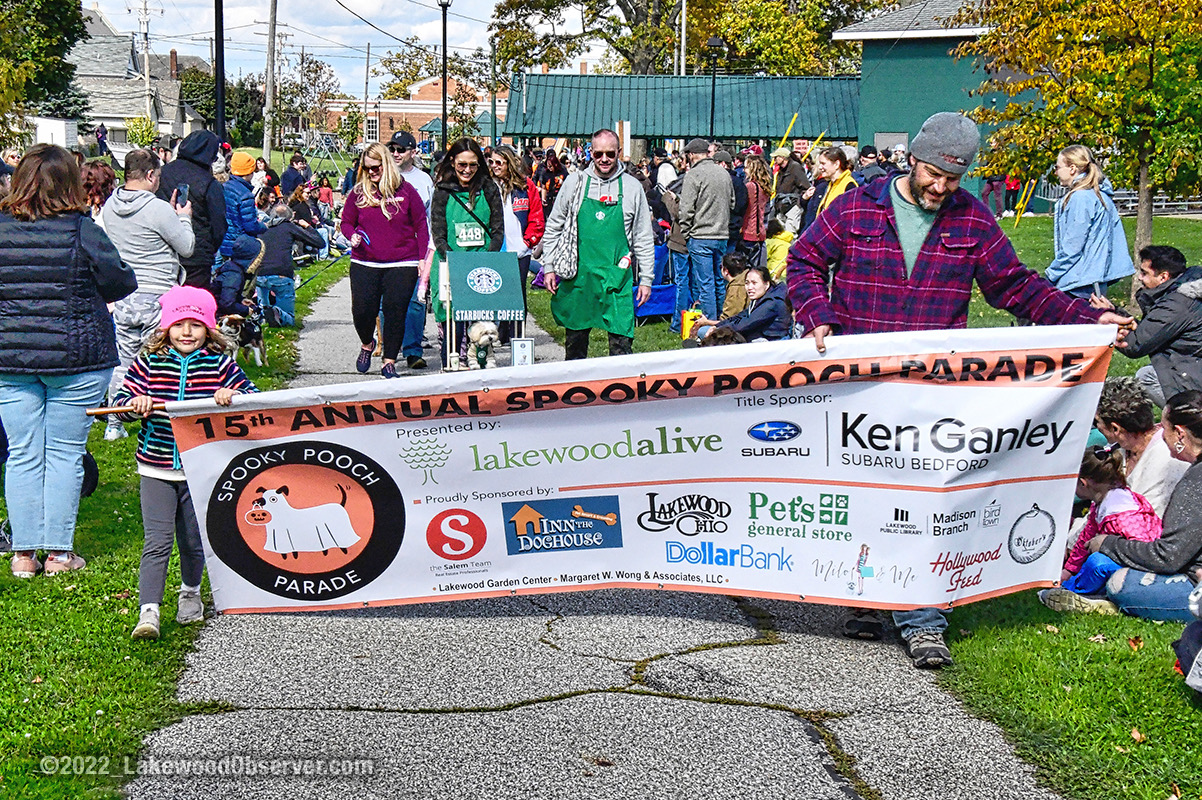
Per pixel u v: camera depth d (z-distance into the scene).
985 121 15.94
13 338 5.70
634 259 8.95
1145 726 4.32
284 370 11.06
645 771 4.00
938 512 4.96
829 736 4.29
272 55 37.59
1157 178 14.77
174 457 5.07
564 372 5.06
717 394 5.04
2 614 5.30
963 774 4.02
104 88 80.94
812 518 5.07
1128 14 13.78
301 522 5.21
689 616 5.55
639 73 47.00
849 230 5.09
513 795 3.81
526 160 26.39
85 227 5.82
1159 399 7.30
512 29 47.00
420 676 4.78
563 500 5.22
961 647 5.07
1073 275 9.30
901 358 4.90
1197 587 4.85
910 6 33.69
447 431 5.15
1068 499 5.09
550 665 4.91
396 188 10.08
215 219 9.28
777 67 49.25
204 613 5.45
